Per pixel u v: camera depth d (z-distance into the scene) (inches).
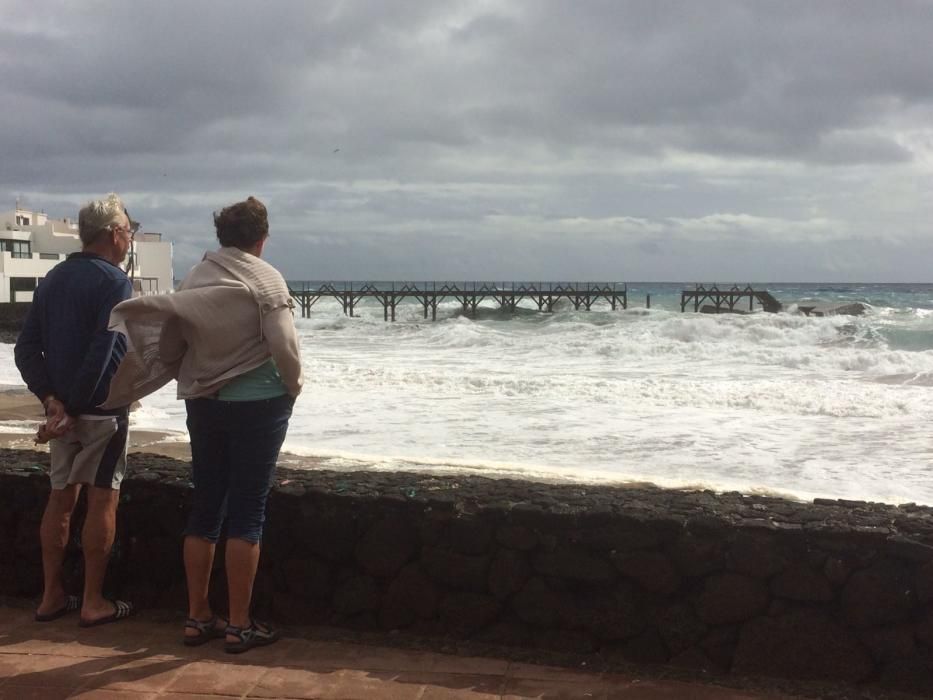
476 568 119.3
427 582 122.2
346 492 126.0
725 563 109.8
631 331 1158.3
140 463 149.3
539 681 107.3
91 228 125.6
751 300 1969.7
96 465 124.9
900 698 103.3
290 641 121.2
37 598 142.0
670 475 311.9
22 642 120.4
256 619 129.6
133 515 136.6
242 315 112.3
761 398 502.9
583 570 114.9
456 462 307.0
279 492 127.6
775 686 106.3
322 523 125.7
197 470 118.8
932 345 1027.9
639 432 407.2
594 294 2169.0
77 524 140.3
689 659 111.6
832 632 106.5
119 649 117.8
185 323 114.4
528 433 403.9
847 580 105.7
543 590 116.8
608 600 114.5
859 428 419.5
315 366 661.9
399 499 122.7
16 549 142.5
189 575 119.7
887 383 625.0
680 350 876.6
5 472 142.3
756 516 113.1
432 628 122.3
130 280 128.5
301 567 127.6
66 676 108.0
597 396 525.0
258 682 106.3
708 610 110.3
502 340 1059.9
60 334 122.4
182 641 121.1
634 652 113.6
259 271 114.4
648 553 112.2
